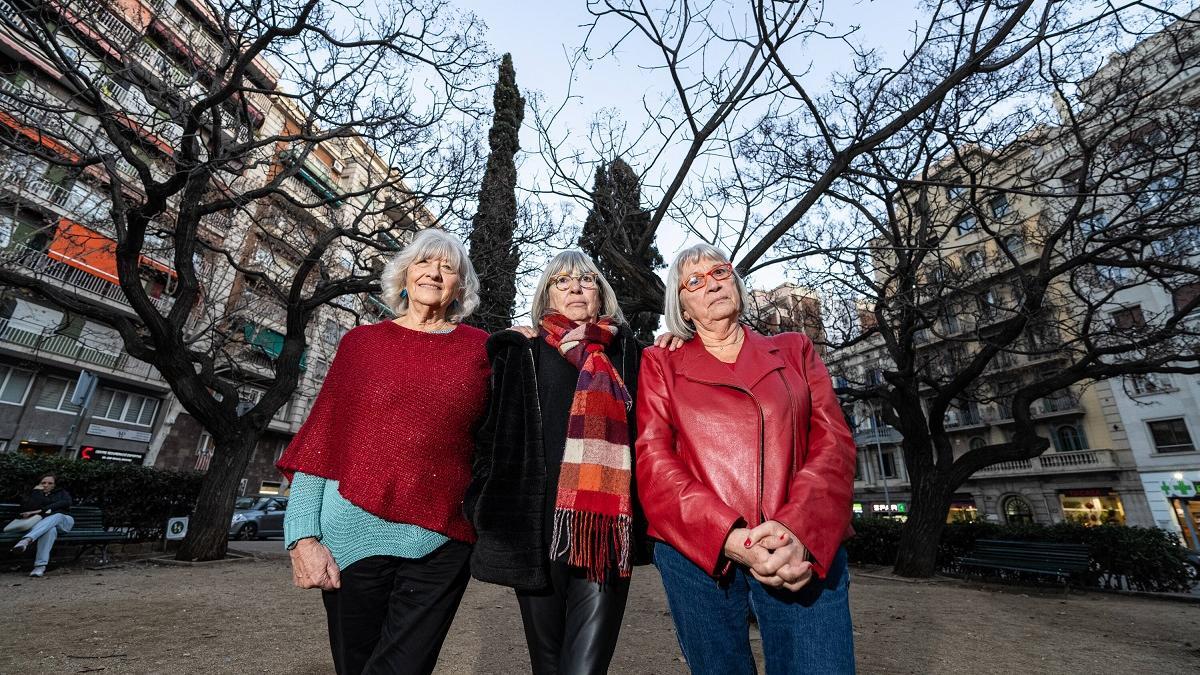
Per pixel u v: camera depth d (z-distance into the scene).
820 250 6.38
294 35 6.76
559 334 1.92
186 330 16.06
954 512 26.09
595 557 1.46
